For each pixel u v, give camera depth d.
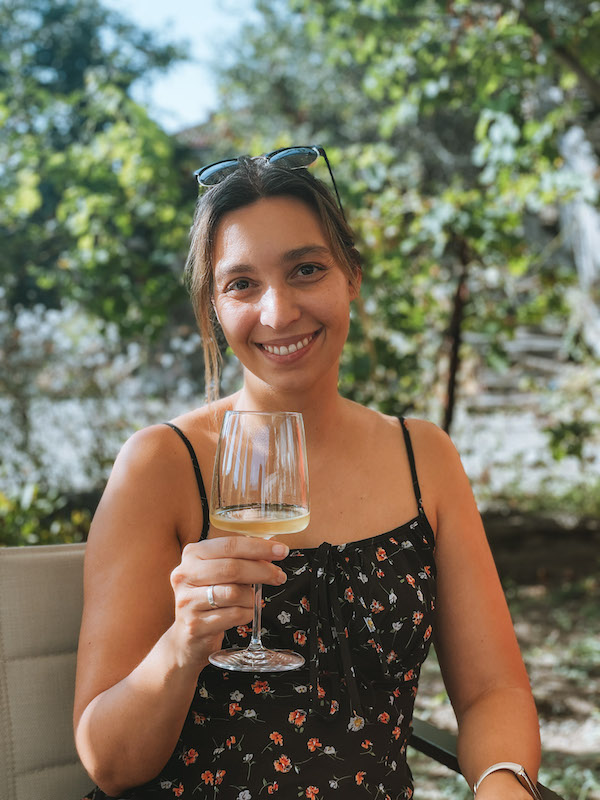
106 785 1.49
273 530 1.32
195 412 1.80
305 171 1.68
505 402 9.32
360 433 1.83
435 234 5.60
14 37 15.50
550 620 5.25
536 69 5.34
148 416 6.64
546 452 7.99
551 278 6.63
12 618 1.73
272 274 1.62
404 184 6.19
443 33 5.70
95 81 6.82
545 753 3.54
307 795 1.52
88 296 6.33
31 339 6.46
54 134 8.43
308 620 1.61
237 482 1.33
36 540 4.18
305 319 1.62
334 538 1.70
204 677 1.58
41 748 1.71
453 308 6.13
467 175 16.38
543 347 11.42
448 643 1.80
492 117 5.23
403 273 6.02
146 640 1.56
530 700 1.71
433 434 1.90
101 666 1.51
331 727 1.57
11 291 6.86
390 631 1.64
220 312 1.68
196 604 1.27
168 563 1.63
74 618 1.79
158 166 6.21
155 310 6.16
